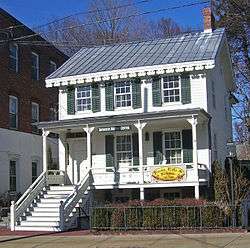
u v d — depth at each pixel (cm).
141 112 3028
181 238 2092
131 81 3092
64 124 2967
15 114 3531
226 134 3678
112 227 2430
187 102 2969
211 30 3469
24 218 2711
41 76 3925
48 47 4081
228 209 2362
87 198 2852
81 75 3156
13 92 3512
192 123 2734
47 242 2116
